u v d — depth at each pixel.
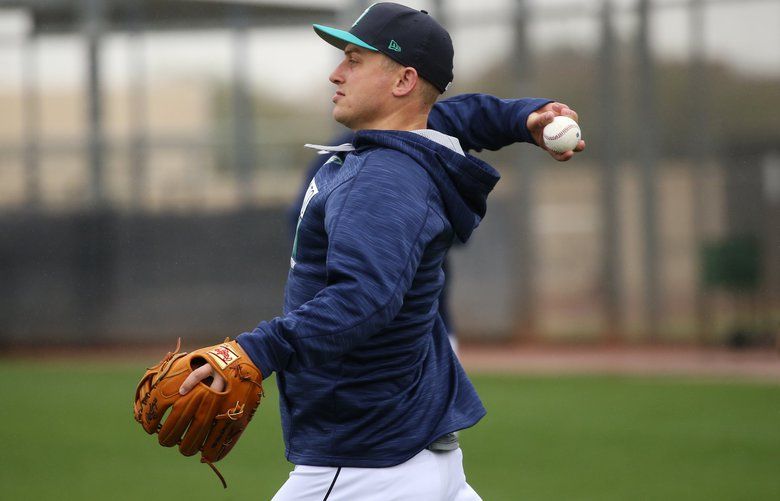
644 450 26.08
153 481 23.06
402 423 10.20
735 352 47.41
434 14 52.16
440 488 10.41
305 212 10.32
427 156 9.98
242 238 53.72
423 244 9.68
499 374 42.25
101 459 25.77
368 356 10.06
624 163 50.09
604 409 32.75
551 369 43.69
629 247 50.09
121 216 55.06
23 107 56.28
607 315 50.41
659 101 49.53
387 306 9.27
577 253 50.84
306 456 10.23
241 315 53.53
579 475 23.19
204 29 54.72
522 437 28.09
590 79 50.41
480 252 52.09
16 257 55.78
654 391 36.62
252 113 54.19
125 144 55.19
